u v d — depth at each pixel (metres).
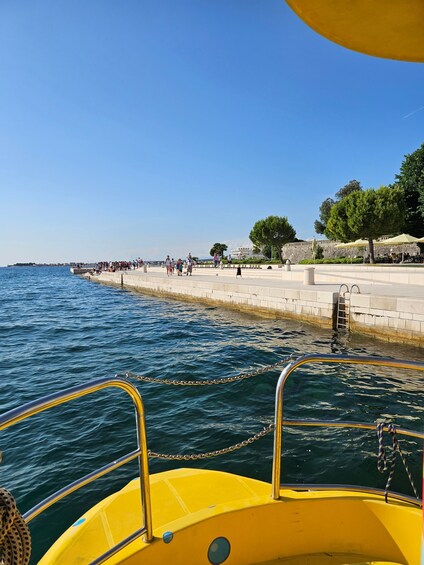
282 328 17.03
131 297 36.53
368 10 1.56
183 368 10.62
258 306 21.11
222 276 38.62
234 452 5.67
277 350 12.93
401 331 13.61
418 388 8.64
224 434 6.25
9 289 53.50
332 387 8.72
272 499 2.37
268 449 5.73
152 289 37.00
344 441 6.00
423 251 38.84
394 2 1.52
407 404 7.71
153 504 2.57
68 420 6.89
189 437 6.17
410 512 2.29
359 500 2.37
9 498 1.35
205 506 2.52
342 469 5.20
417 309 13.13
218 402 7.77
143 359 11.88
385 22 1.64
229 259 59.28
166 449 5.79
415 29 1.68
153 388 8.70
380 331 14.35
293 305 18.59
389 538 2.31
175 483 2.82
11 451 5.77
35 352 13.30
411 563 2.25
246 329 17.08
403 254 37.00
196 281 28.52
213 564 2.19
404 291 17.66
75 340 15.51
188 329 17.56
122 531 2.33
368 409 7.47
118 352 13.04
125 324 19.73
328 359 2.24
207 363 11.18
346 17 1.61
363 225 35.16
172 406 7.54
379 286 20.78
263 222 60.66
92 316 23.50
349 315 15.72
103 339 15.60
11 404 8.07
